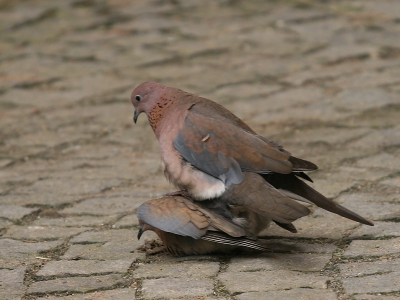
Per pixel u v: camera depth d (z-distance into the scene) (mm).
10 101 15398
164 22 19969
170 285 7473
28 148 12984
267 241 8578
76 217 9812
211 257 8195
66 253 8578
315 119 13406
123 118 14289
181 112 8562
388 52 16781
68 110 14812
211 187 8039
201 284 7445
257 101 14508
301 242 8492
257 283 7363
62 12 21297
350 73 15633
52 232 9273
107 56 17719
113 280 7727
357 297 6895
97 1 22234
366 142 12102
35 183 11258
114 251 8555
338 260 7852
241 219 8062
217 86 15398
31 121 14297
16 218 9828
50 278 7867
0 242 8961
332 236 8594
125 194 10633
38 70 17062
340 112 13633
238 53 17359
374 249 8039
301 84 15234
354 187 10219
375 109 13625
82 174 11609
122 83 16016
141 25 19812
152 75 16281
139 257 8336
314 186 10352
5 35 19547
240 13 20453
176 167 8289
